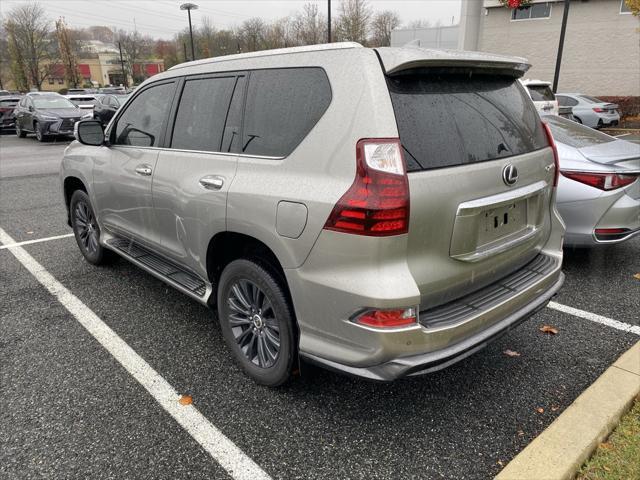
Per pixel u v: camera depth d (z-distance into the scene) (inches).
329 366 93.2
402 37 1577.3
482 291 102.3
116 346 135.0
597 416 99.5
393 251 83.5
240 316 118.6
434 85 93.6
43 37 2317.9
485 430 101.3
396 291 82.8
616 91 991.6
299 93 98.4
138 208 145.9
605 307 154.4
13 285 176.9
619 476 86.7
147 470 91.5
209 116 120.7
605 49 985.5
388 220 81.9
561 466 87.4
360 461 93.5
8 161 490.3
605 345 132.4
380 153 82.4
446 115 92.8
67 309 157.6
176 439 99.3
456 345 90.4
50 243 225.6
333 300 88.7
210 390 115.0
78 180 186.4
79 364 126.3
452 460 93.4
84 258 204.2
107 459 94.0
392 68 86.1
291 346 103.5
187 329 144.4
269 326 110.0
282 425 103.3
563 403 109.3
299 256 92.9
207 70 124.9
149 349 133.5
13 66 2249.0
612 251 205.9
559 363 124.6
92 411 107.8
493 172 96.3
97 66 3403.1
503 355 128.8
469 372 121.6
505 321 99.2
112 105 775.1
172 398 112.2
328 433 100.9
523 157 105.5
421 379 119.1
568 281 174.7
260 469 91.7
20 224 259.0
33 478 89.7
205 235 116.8
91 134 156.3
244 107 110.7
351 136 85.9
